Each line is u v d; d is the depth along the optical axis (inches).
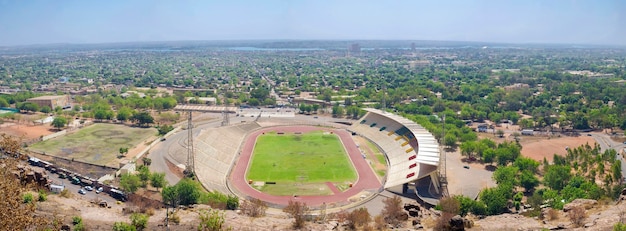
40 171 6003.9
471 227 4229.8
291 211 5521.7
